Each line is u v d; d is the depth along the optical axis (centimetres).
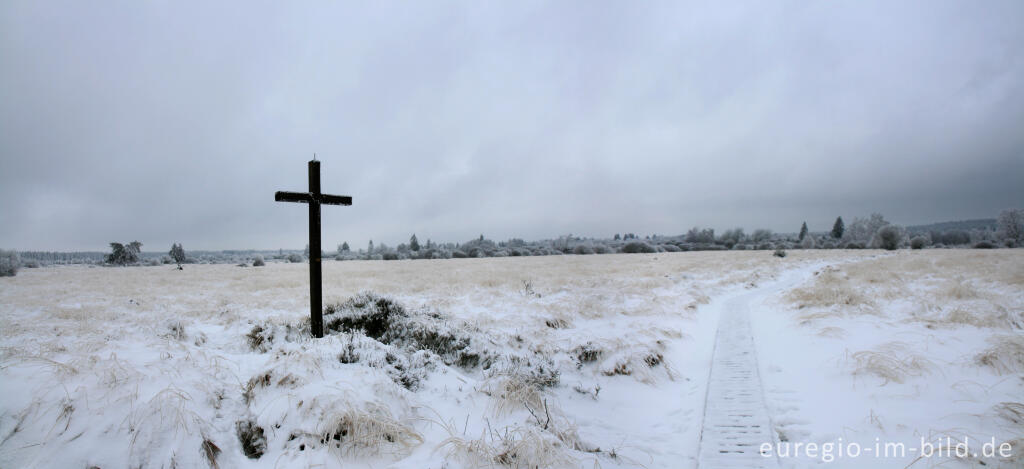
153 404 387
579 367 813
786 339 966
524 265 3509
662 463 482
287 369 493
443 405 537
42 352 534
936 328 868
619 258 4597
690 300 1518
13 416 357
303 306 1416
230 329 1060
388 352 619
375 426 424
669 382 775
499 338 931
